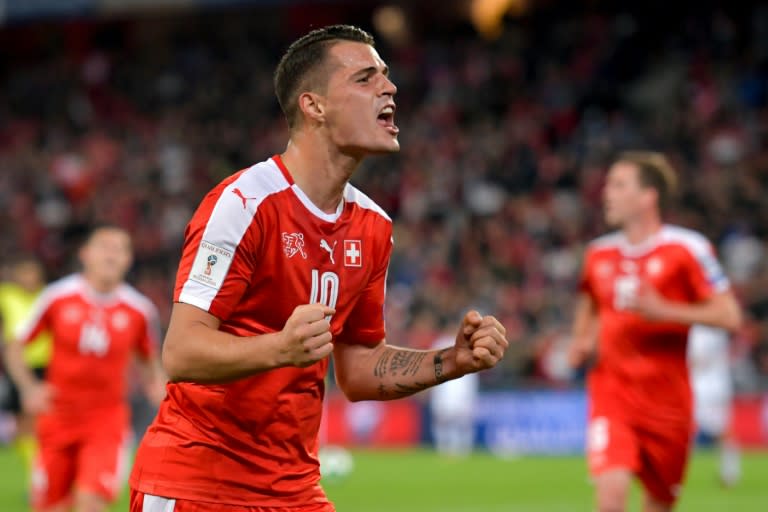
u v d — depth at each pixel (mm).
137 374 63531
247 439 14461
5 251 95500
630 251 25938
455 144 95125
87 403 29219
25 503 42656
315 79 14281
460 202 88625
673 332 24812
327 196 14531
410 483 49219
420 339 69312
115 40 116875
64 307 29656
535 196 86875
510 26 106938
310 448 15094
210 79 109875
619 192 25891
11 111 113062
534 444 65688
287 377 14422
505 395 66812
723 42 96875
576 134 93500
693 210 79000
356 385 15875
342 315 15117
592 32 102000
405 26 109875
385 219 15500
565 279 76688
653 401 24781
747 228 76812
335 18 110938
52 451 29109
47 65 116500
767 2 96938
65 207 99500
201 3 90250
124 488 47188
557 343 67125
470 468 56125
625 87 97375
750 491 44062
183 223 93875
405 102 102562
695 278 25375
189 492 14344
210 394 14352
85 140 106938
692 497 42219
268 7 111688
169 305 82375
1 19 94875
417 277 79250
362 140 14141
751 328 66625
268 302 14297
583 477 51438
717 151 86562
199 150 102750
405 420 69625
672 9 100688
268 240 14078
